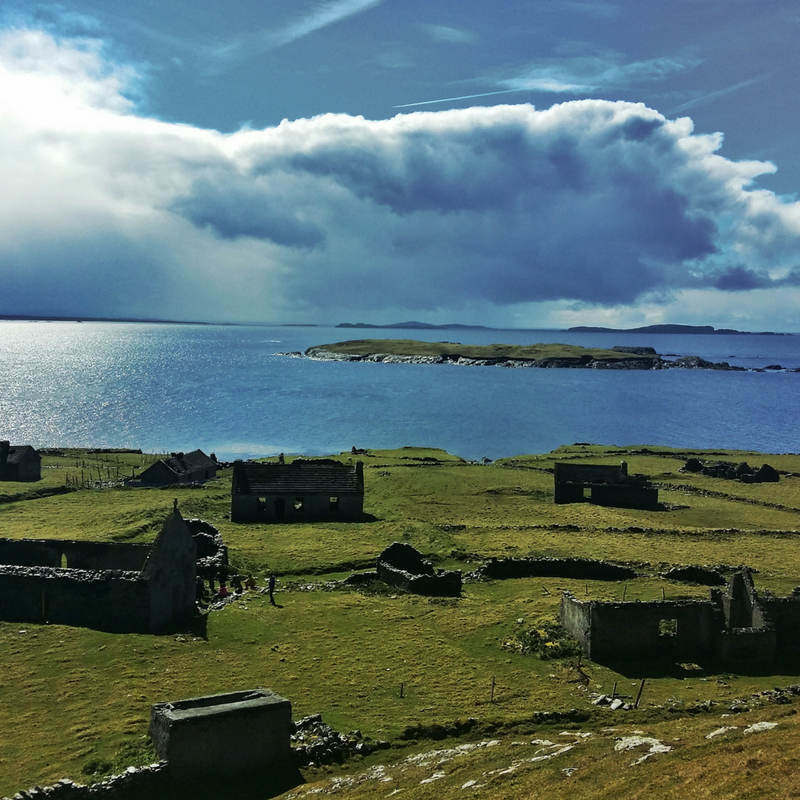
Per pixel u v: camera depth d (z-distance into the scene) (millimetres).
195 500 102125
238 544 78250
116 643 46406
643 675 44000
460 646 48219
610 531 89438
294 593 59750
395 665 44750
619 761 30500
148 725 35562
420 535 83188
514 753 33000
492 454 182000
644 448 164500
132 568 56219
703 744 30938
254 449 181125
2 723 36188
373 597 58969
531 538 84500
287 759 33656
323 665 44594
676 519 101625
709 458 153875
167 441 189125
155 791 30750
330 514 95500
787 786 25094
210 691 40344
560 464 113375
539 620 51375
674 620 48844
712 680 43344
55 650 45281
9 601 50656
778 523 99625
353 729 36688
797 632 47875
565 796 27641
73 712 37375
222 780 32125
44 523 87562
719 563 73875
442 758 33469
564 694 41062
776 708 36438
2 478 118875
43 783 30250
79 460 144125
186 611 52750
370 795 29719
